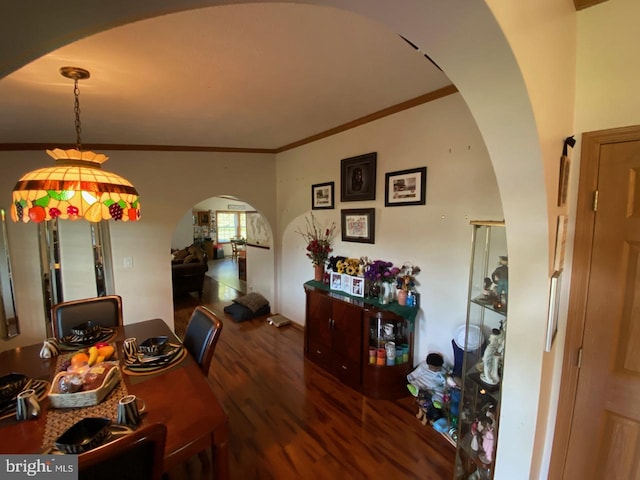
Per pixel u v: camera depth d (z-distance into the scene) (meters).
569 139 1.19
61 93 1.92
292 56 1.58
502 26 0.69
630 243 1.21
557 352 1.38
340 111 2.55
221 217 11.49
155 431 0.86
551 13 0.97
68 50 1.44
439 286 2.31
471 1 0.65
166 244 3.70
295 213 3.92
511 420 1.25
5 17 0.48
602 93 1.24
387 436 2.05
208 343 1.76
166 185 3.63
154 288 3.68
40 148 3.13
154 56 1.53
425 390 2.21
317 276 3.36
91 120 2.46
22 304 3.18
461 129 2.08
